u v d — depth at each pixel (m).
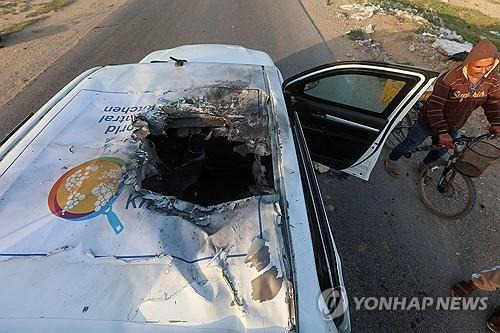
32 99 5.36
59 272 1.40
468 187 3.40
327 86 3.45
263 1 10.01
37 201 1.65
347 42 7.48
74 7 9.73
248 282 1.37
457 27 10.13
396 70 3.08
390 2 10.60
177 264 1.42
